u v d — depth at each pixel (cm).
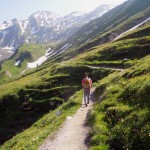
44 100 7056
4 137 6769
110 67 7194
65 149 2228
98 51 9069
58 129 2791
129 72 3916
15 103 7375
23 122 6888
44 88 7581
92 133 2312
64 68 8319
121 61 7369
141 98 2394
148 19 17512
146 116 2041
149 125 1927
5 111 7281
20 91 7688
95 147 1995
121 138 2000
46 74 8662
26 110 7081
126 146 1898
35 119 6744
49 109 6812
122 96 2784
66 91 7062
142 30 10512
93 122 2581
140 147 1831
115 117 2395
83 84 3678
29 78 10131
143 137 1859
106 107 2764
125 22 19750
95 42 17150
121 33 17325
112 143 2012
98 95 4056
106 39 16912
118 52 8206
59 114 3622
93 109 2938
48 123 3481
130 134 1973
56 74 8175
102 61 8100
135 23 18212
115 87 3241
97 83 5384
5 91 8044
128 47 8244
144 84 2539
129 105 2464
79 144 2253
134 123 2050
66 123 2938
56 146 2353
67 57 17462
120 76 4025
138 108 2241
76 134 2508
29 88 7762
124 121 2164
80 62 8569
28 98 7350
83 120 2920
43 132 2825
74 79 7488
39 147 2445
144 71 3438
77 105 3709
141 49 7788
